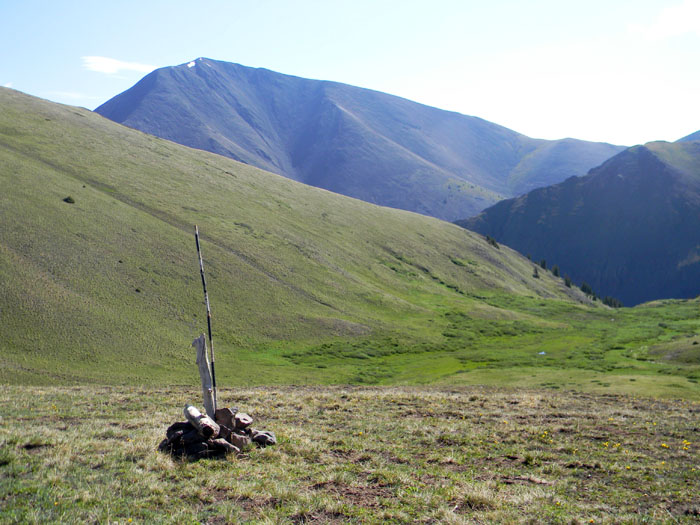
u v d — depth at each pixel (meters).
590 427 20.16
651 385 43.56
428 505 10.70
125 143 152.62
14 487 10.34
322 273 111.75
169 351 63.66
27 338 56.44
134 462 12.60
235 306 84.56
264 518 9.65
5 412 19.20
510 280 161.75
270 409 23.27
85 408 21.58
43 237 79.94
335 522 9.68
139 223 99.56
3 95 155.62
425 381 55.56
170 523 9.21
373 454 14.83
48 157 119.50
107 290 73.88
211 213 121.25
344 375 62.16
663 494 12.05
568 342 89.50
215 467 12.66
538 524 9.77
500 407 25.47
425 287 129.62
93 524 9.02
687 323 112.81
